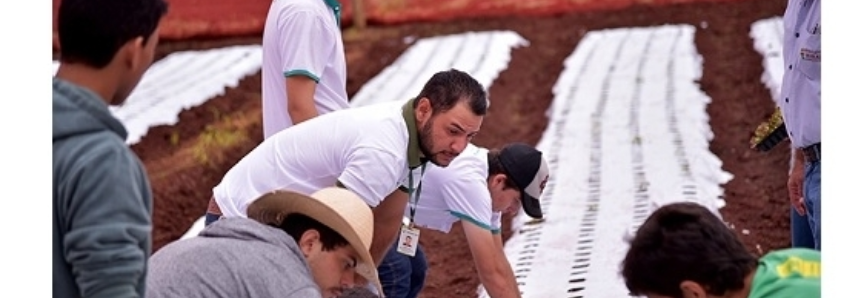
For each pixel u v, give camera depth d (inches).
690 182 351.3
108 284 137.3
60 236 142.2
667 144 392.5
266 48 239.3
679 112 430.0
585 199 342.6
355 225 163.8
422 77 514.0
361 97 486.3
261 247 158.4
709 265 143.3
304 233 163.9
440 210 223.8
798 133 225.3
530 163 215.0
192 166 398.3
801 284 143.1
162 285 156.0
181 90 500.4
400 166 195.6
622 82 480.4
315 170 200.4
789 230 311.4
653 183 353.1
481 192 214.1
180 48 582.6
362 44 595.8
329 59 237.3
